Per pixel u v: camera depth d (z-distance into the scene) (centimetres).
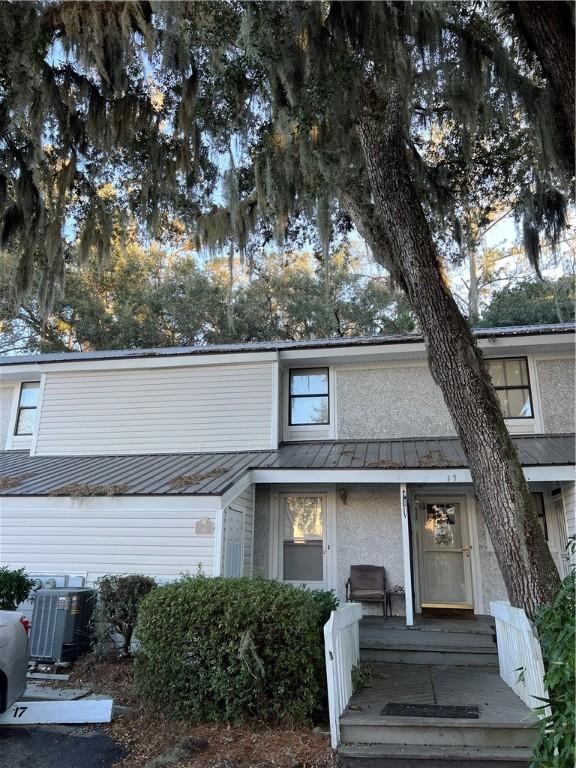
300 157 676
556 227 734
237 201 736
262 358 1107
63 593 686
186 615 511
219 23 607
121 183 868
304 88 589
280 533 1011
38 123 661
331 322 2325
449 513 1009
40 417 1165
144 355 1155
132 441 1115
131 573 811
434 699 538
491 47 668
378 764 434
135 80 744
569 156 612
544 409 1024
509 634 588
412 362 1100
